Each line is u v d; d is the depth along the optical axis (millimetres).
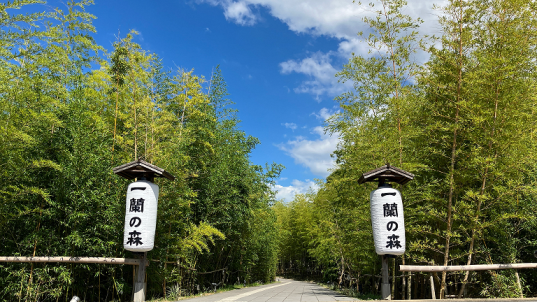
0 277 6363
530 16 6949
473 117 6906
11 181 6371
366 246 9680
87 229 6633
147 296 8734
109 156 7137
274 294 10359
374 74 9000
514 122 6801
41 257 6117
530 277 8945
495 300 6348
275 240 22766
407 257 8602
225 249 14125
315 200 17203
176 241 8141
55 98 7492
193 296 9312
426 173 8625
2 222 6246
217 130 11555
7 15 6586
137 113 7668
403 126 8211
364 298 8852
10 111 6113
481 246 7969
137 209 6281
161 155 7711
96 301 7660
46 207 6672
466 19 7457
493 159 6746
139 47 7609
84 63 8672
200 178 10281
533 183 6938
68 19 8445
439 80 7945
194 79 9906
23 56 6844
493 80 6953
